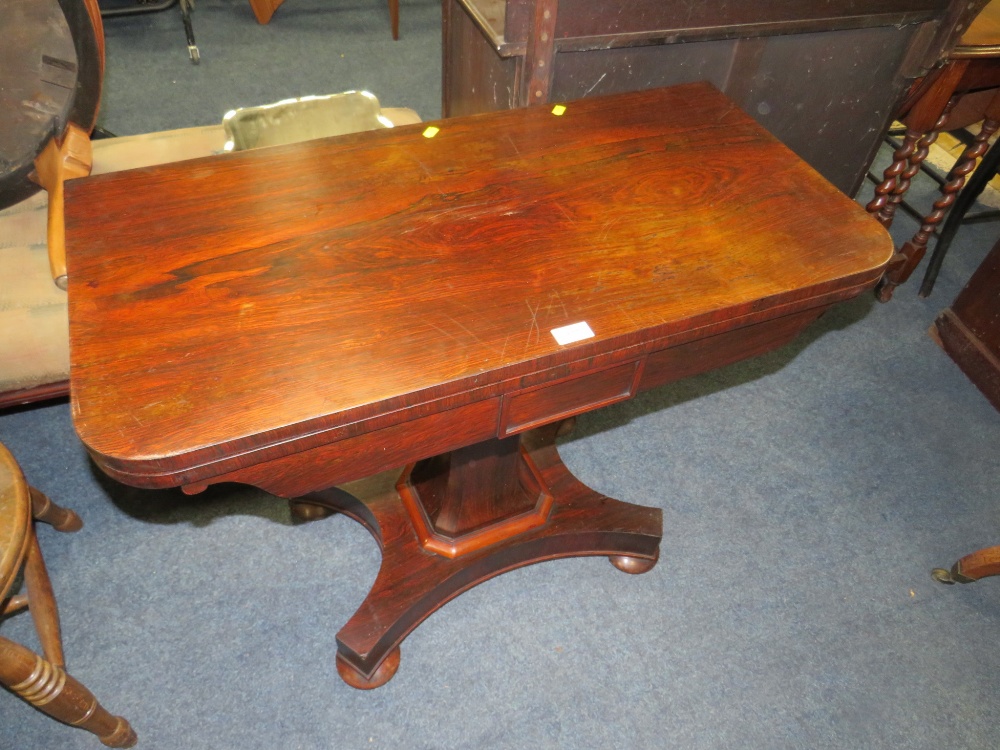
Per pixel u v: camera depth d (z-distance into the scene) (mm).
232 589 1486
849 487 1753
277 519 1608
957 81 1771
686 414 1887
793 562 1601
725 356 1078
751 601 1528
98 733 1204
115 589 1470
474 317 905
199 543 1554
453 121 1245
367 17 3387
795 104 1790
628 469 1755
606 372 972
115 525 1573
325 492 1542
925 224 2064
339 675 1367
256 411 779
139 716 1305
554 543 1489
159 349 839
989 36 1738
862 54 1729
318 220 1033
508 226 1044
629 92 1354
